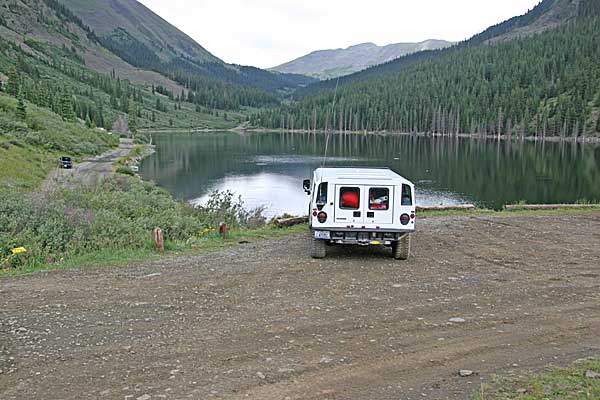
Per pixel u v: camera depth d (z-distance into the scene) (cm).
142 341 611
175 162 7550
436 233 1445
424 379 513
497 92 16875
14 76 10531
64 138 7325
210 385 499
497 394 475
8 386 497
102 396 477
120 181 3531
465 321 685
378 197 1080
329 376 520
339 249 1213
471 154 8694
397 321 685
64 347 593
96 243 1194
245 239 1332
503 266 1036
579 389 480
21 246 1106
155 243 1174
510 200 3962
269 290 837
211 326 664
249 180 5400
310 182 1554
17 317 697
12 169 3847
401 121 17450
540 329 656
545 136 14012
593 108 14375
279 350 585
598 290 848
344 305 755
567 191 4397
